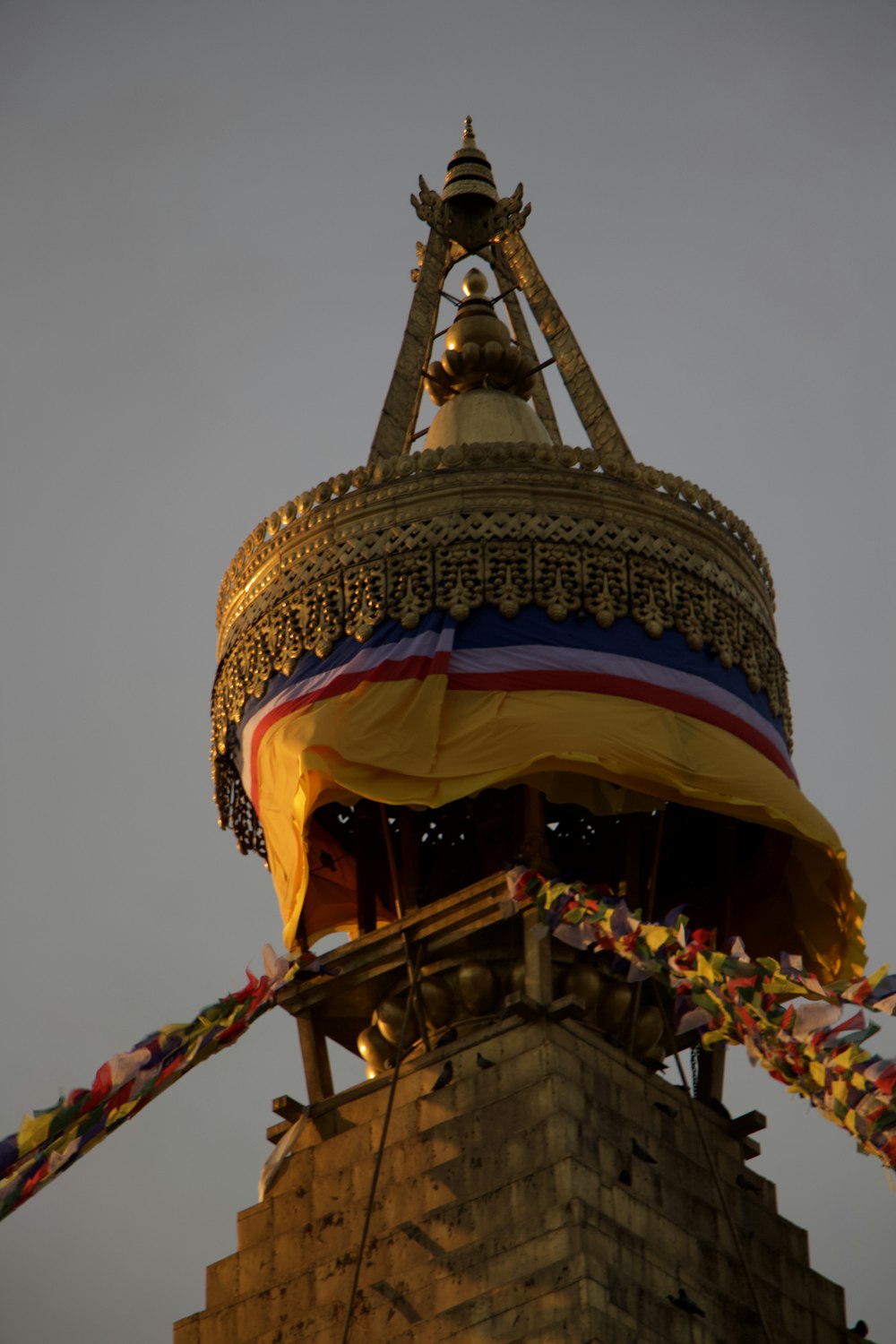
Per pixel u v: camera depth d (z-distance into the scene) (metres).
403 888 67.25
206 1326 61.66
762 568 71.50
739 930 69.94
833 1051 51.09
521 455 68.75
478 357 75.62
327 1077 65.62
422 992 64.81
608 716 64.12
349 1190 61.94
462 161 79.94
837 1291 62.72
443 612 66.31
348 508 69.12
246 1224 62.94
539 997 62.34
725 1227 61.31
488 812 67.56
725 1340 58.81
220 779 70.50
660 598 67.56
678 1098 63.53
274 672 68.06
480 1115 61.00
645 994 66.00
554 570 66.94
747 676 68.38
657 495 69.19
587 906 60.28
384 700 64.56
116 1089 56.97
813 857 68.19
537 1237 57.78
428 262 77.50
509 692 64.56
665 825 70.88
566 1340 55.47
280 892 65.94
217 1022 60.53
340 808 71.12
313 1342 59.66
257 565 70.25
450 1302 57.97
